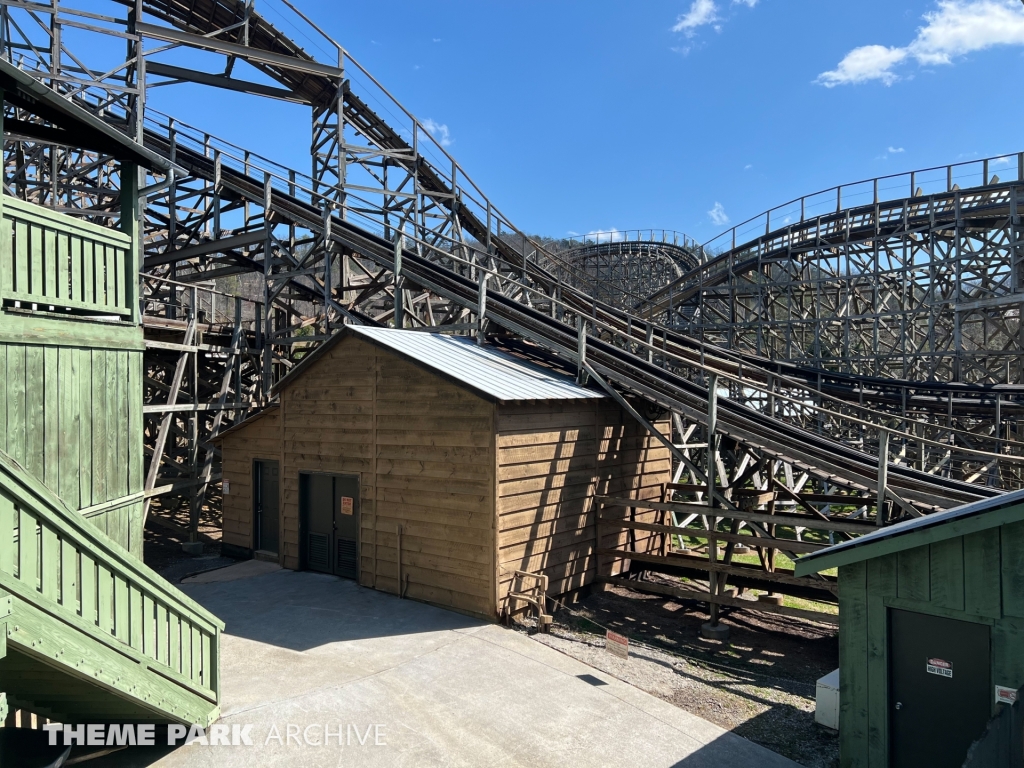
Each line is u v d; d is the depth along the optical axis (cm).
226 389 1736
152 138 2180
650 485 1416
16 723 627
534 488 1090
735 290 3041
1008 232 2381
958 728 536
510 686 799
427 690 777
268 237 1952
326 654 878
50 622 479
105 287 655
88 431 629
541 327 1588
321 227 1936
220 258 2419
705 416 1147
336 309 1928
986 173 2359
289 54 2445
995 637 517
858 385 2177
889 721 576
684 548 1527
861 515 1226
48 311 668
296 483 1309
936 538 538
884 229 2598
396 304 1794
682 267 4503
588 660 902
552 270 3603
